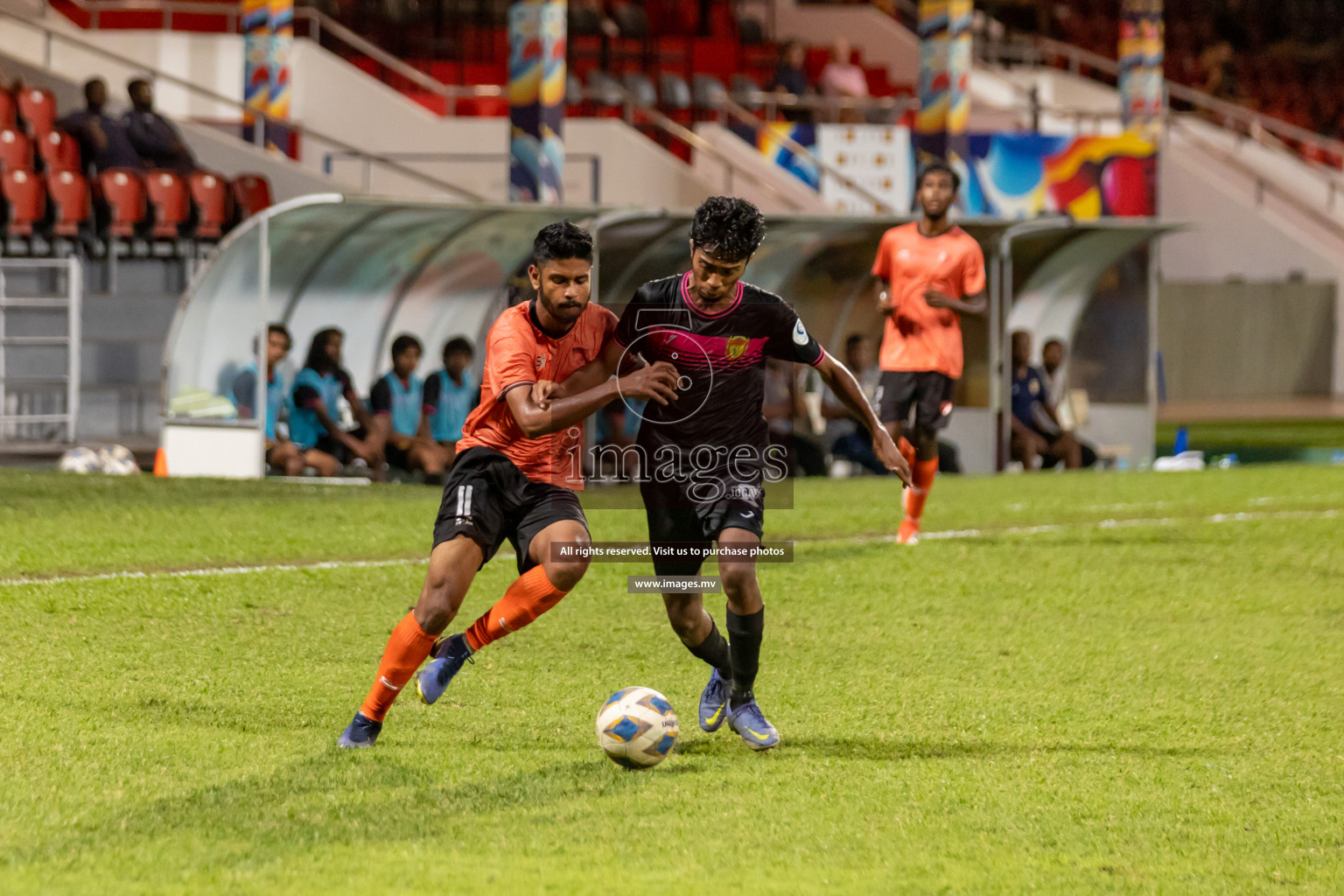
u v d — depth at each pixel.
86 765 13.70
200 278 38.28
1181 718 16.78
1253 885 11.35
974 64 80.31
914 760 14.83
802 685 18.14
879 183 63.78
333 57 61.97
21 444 44.81
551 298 13.48
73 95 57.59
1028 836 12.43
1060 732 16.05
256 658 18.64
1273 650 20.77
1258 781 14.23
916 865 11.63
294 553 27.03
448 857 11.56
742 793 13.52
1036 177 65.38
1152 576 26.91
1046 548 29.98
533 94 50.31
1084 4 100.25
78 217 47.97
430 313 43.84
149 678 17.31
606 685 17.73
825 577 26.08
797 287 47.47
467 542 14.11
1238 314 76.19
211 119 62.72
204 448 39.06
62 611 21.09
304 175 57.44
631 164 61.06
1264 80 101.56
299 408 40.53
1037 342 50.16
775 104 70.94
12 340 45.19
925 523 33.56
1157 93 69.62
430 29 72.88
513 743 15.06
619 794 13.38
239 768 13.77
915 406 30.02
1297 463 50.41
